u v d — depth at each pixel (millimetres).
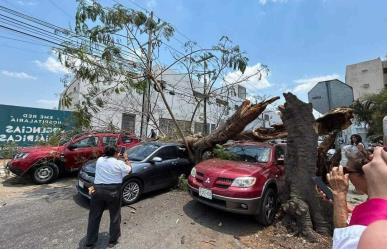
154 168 6969
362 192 1326
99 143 9492
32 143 13867
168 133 11500
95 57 7898
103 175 4258
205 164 6094
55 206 6215
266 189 5461
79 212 5824
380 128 26844
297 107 5285
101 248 4207
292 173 5305
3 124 13164
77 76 8195
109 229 4496
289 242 4656
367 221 855
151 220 5434
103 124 11195
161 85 9797
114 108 11141
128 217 5551
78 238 4566
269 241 4746
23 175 8203
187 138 8766
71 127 11258
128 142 10125
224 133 7320
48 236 4633
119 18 7789
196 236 4828
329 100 4910
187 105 17000
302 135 5250
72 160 8867
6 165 9055
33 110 13992
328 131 6449
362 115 29297
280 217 5492
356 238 855
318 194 5188
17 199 6738
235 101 12992
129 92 9312
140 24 8219
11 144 11406
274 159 6391
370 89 45906
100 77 8234
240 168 5586
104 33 7781
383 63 46688
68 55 7566
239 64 9359
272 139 8023
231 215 5898
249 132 8297
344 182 1729
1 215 5594
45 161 8398
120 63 8320
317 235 4727
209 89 10711
